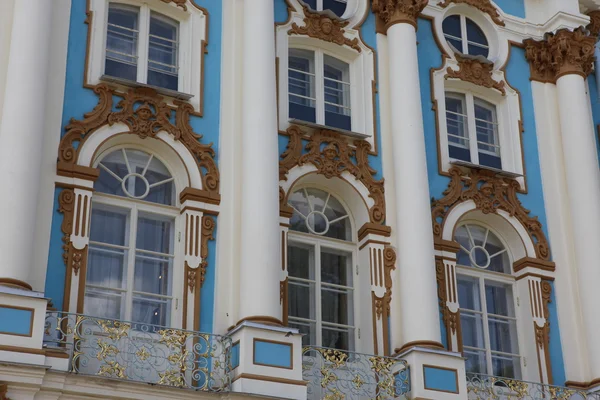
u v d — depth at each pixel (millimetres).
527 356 20578
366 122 20562
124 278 17453
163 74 19250
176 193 18391
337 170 19750
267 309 17172
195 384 16578
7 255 15641
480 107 22609
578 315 21000
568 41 22828
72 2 18547
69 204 17078
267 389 16391
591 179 21750
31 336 15172
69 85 17906
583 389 20266
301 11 20859
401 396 17859
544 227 21609
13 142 16281
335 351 17641
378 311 19016
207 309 17578
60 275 16656
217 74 19359
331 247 19578
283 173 19219
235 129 18922
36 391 14820
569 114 22406
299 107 20422
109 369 15719
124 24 19312
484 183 21375
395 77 20719
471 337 20375
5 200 15938
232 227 18141
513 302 21078
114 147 18172
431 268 19156
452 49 22234
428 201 19734
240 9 19969
